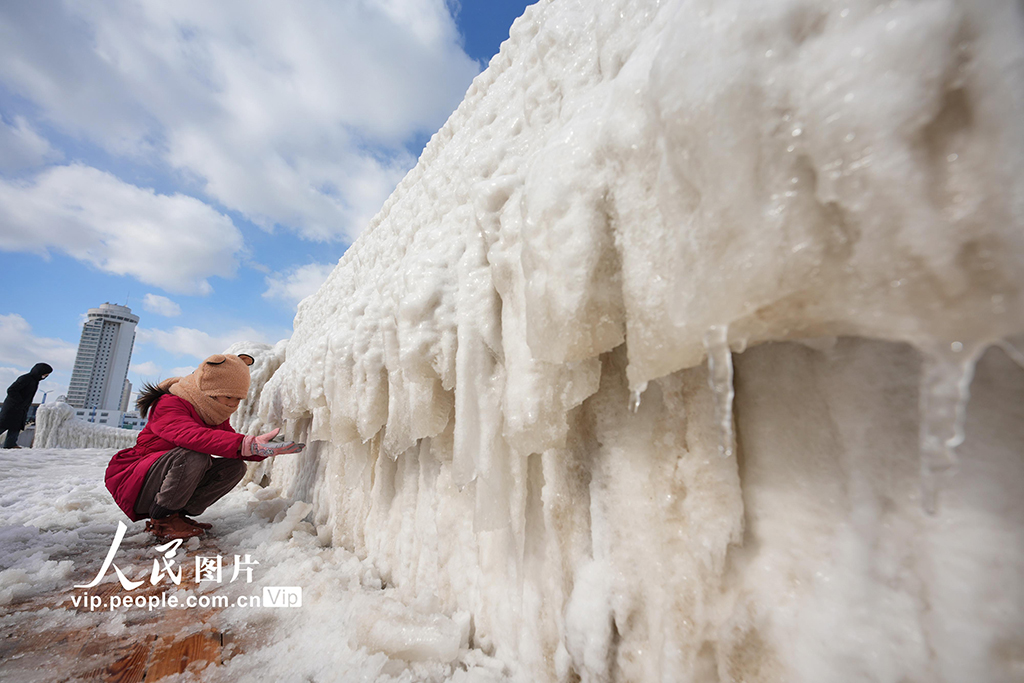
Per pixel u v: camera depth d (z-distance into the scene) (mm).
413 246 1806
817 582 619
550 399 970
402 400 1602
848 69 444
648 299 656
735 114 508
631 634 864
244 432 4473
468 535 1439
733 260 514
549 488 1127
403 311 1444
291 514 2775
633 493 908
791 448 691
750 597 684
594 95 922
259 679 1153
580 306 776
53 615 1502
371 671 1186
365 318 1981
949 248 396
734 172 510
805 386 690
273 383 3982
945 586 523
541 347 852
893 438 588
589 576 964
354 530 2248
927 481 417
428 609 1468
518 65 1501
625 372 976
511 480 1206
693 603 757
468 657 1240
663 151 626
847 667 565
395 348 1649
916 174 410
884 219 424
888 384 599
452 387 1342
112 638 1359
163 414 2570
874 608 566
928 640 525
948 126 406
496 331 1219
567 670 989
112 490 2402
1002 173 377
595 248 771
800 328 541
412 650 1229
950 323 403
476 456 1199
